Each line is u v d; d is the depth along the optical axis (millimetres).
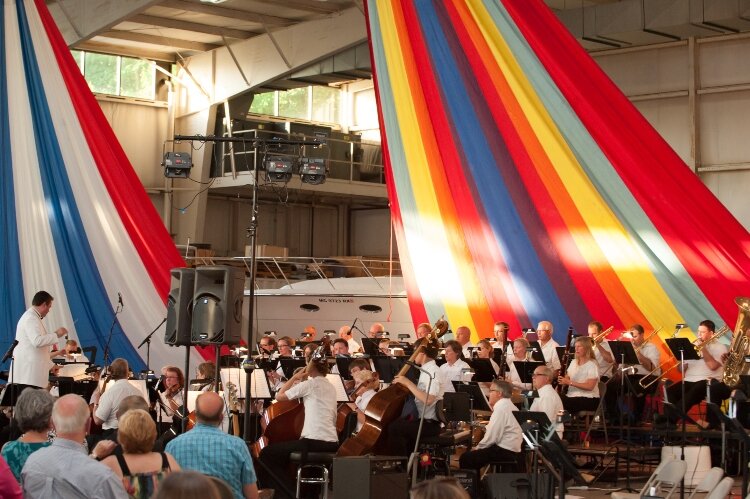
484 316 17109
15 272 16719
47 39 16844
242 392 11055
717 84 22969
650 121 23844
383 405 10531
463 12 16688
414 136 17484
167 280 16891
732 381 12383
